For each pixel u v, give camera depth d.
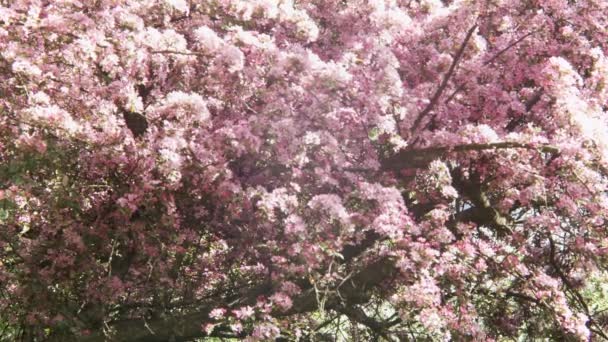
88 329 7.73
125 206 6.81
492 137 7.50
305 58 6.64
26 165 6.29
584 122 7.28
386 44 8.08
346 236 6.77
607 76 8.10
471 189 8.33
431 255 6.80
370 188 6.95
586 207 7.68
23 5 6.36
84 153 6.75
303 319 7.93
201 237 8.37
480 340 7.09
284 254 7.30
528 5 8.02
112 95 6.71
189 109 6.58
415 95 7.95
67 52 6.43
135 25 6.46
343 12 7.43
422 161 7.66
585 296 9.74
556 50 8.24
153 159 6.64
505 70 8.44
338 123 7.08
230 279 8.90
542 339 8.55
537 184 7.46
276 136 6.91
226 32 7.45
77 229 7.35
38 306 7.41
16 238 7.44
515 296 8.14
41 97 6.26
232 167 7.49
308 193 7.19
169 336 8.17
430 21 8.15
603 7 7.98
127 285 7.81
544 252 8.73
